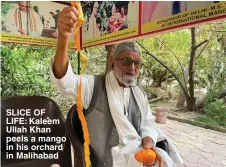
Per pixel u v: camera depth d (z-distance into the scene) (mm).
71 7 862
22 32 2562
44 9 2658
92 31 2625
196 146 3342
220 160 2885
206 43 5039
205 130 4164
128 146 1271
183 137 3717
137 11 1884
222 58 5449
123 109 1400
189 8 1374
